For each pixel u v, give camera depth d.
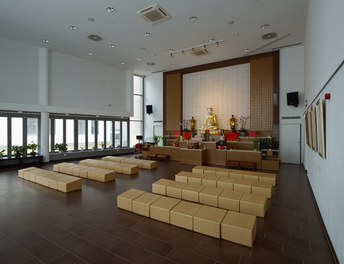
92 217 4.02
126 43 9.38
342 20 2.58
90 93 12.05
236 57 11.28
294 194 5.41
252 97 10.95
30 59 9.67
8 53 9.04
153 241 3.16
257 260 2.72
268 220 3.91
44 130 10.09
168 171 8.24
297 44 9.55
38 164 9.77
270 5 6.49
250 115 11.07
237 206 4.15
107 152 13.12
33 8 6.59
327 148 3.53
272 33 8.39
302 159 9.84
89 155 12.16
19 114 9.60
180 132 13.66
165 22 7.50
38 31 8.21
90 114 11.98
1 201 4.89
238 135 11.18
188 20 7.36
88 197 5.17
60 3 6.32
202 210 3.69
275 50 10.28
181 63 12.41
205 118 12.66
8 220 3.91
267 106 10.55
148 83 15.46
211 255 2.82
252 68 10.92
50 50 10.33
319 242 3.17
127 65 12.91
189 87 13.53
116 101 13.49
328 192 3.39
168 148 11.36
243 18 7.25
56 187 5.79
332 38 3.14
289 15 7.06
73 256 2.81
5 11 6.76
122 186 6.13
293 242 3.16
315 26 5.13
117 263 2.66
